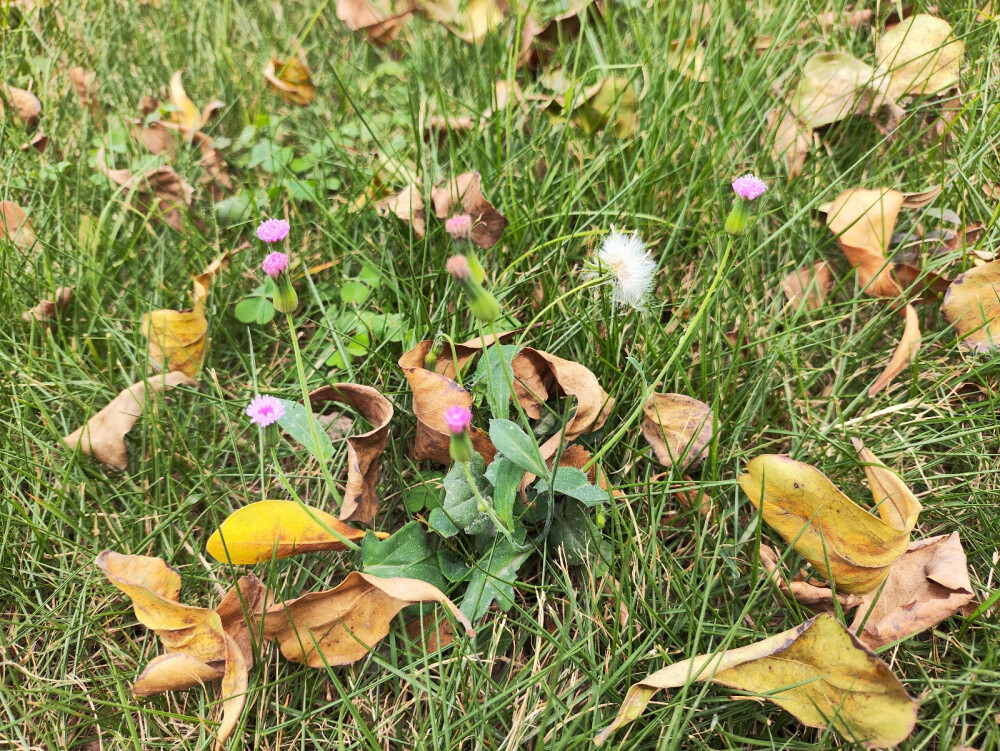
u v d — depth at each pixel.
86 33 0.65
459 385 0.34
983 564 0.35
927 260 0.43
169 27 0.67
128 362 0.44
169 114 0.55
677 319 0.42
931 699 0.31
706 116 0.48
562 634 0.34
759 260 0.45
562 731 0.32
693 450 0.37
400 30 0.60
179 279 0.47
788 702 0.29
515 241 0.45
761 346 0.42
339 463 0.40
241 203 0.50
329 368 0.44
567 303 0.42
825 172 0.47
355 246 0.46
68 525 0.39
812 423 0.39
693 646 0.31
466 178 0.45
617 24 0.58
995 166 0.46
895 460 0.38
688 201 0.44
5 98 0.54
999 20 0.48
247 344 0.45
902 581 0.32
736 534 0.35
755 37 0.52
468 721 0.32
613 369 0.39
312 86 0.57
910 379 0.40
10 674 0.35
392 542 0.34
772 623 0.34
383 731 0.33
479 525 0.34
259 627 0.33
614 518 0.34
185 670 0.32
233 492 0.39
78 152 0.54
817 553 0.32
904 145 0.47
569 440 0.36
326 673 0.34
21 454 0.39
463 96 0.55
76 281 0.46
